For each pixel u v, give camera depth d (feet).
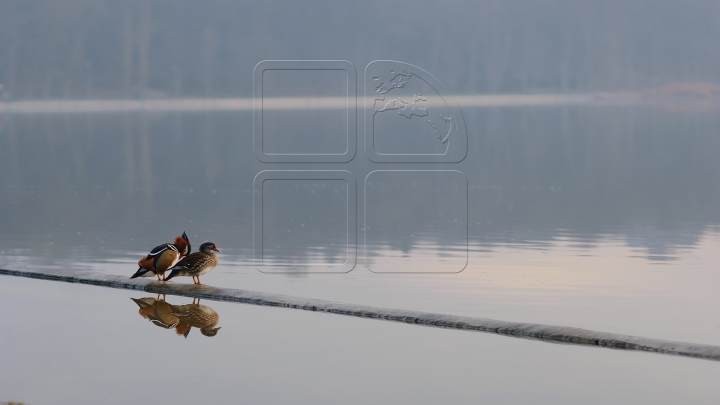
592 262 102.63
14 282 88.33
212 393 52.90
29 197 184.44
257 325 70.03
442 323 70.33
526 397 52.70
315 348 63.05
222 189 198.08
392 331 68.44
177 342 64.44
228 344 64.08
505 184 206.39
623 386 54.75
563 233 129.29
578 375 56.95
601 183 208.95
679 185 203.41
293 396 52.49
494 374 57.16
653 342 63.21
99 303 77.97
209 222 144.77
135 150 320.29
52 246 118.11
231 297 80.38
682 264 100.78
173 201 176.65
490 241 121.60
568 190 194.59
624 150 306.76
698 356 60.90
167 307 76.43
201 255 83.25
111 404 50.72
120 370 57.16
